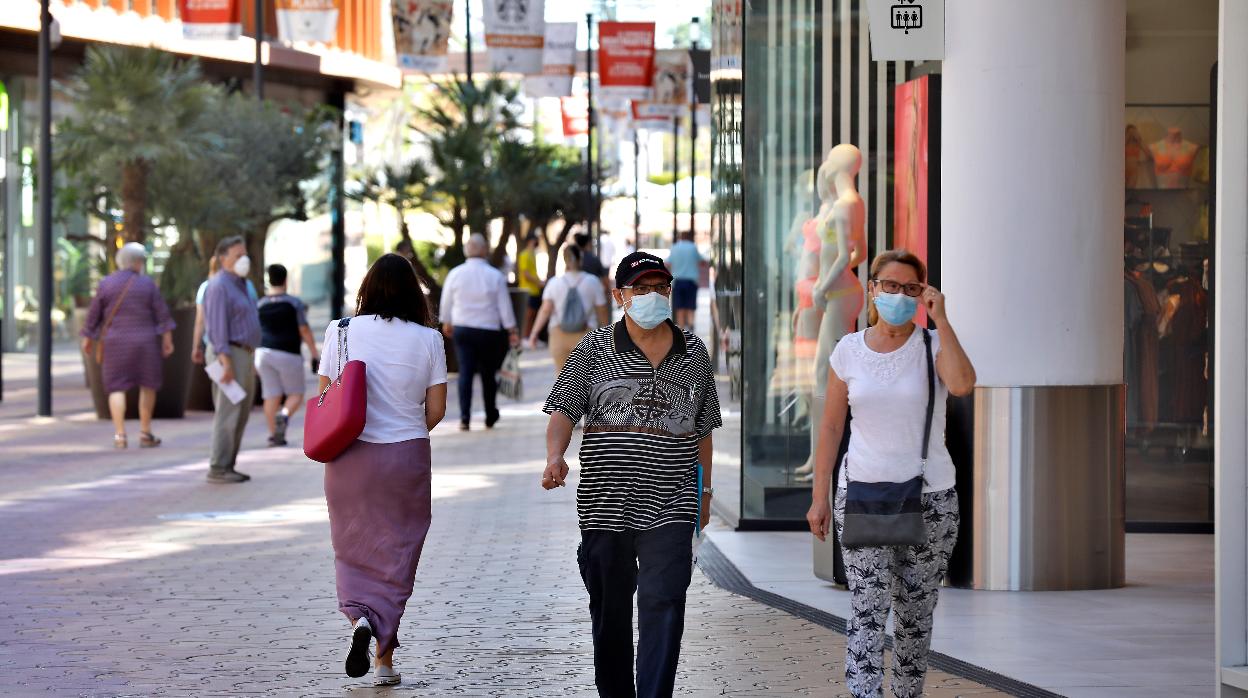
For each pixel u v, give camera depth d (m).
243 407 34.03
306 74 81.75
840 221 27.94
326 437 16.56
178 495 32.09
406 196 86.75
